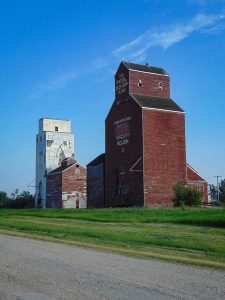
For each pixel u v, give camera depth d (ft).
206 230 98.53
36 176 380.17
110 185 240.94
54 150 375.25
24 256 58.90
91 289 37.99
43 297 35.35
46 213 191.42
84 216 159.94
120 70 240.73
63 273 45.62
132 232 93.61
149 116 223.71
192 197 212.02
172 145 228.22
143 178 217.36
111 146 242.37
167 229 102.63
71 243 74.08
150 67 245.24
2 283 41.22
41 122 383.65
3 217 175.52
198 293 36.45
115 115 241.14
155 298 34.76
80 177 307.17
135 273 45.42
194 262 51.93
